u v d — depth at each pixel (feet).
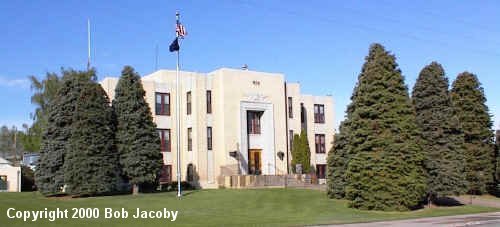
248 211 100.58
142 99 136.46
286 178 163.73
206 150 166.50
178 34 133.59
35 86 215.10
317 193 131.54
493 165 155.53
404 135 107.65
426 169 115.14
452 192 114.73
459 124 119.55
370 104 110.01
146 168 131.85
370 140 108.06
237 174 163.43
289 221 86.12
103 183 122.93
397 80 109.81
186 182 156.97
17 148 305.94
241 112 168.45
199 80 168.35
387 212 103.91
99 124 125.70
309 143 193.16
